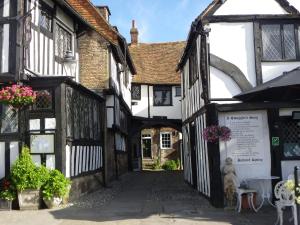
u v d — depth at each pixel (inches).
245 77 367.9
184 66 581.6
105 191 496.1
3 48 355.3
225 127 352.2
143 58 1001.5
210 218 302.4
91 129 497.0
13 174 349.7
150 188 529.0
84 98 465.7
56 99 373.1
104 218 304.7
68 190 371.6
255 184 357.4
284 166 357.4
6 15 359.3
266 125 361.4
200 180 439.5
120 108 715.4
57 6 445.1
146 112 940.6
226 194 345.1
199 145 438.0
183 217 307.4
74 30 512.4
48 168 369.7
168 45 1029.2
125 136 872.9
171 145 1056.8
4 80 351.9
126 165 888.9
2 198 350.3
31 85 370.9
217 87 368.2
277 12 373.4
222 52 371.6
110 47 596.7
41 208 355.6
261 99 324.5
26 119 369.4
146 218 303.9
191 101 499.8
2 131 364.5
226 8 374.9
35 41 384.8
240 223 282.5
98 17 642.8
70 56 450.0
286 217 301.9
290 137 361.1
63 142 372.2
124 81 776.3
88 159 472.1
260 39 370.6
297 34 375.2
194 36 430.3
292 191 237.6
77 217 309.4
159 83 939.3
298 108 360.5
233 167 347.6
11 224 286.2
